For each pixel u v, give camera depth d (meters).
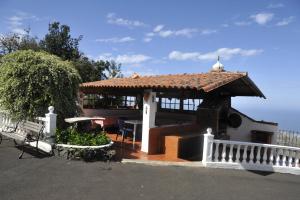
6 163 7.76
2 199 5.64
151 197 6.31
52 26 35.28
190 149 10.73
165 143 10.47
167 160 9.47
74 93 11.79
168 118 16.03
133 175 7.65
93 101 17.06
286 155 10.58
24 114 10.29
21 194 5.93
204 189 7.17
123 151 10.30
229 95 14.18
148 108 10.36
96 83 15.63
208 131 9.38
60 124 10.94
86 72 31.11
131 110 17.77
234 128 14.59
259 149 10.04
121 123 11.84
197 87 9.51
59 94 10.92
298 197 7.36
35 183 6.56
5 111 10.90
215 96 13.69
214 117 12.59
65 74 11.20
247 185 7.93
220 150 11.54
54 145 8.75
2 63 11.15
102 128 12.74
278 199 7.07
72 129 9.80
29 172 7.23
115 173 7.68
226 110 14.05
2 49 32.97
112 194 6.28
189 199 6.41
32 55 10.81
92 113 16.17
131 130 11.70
